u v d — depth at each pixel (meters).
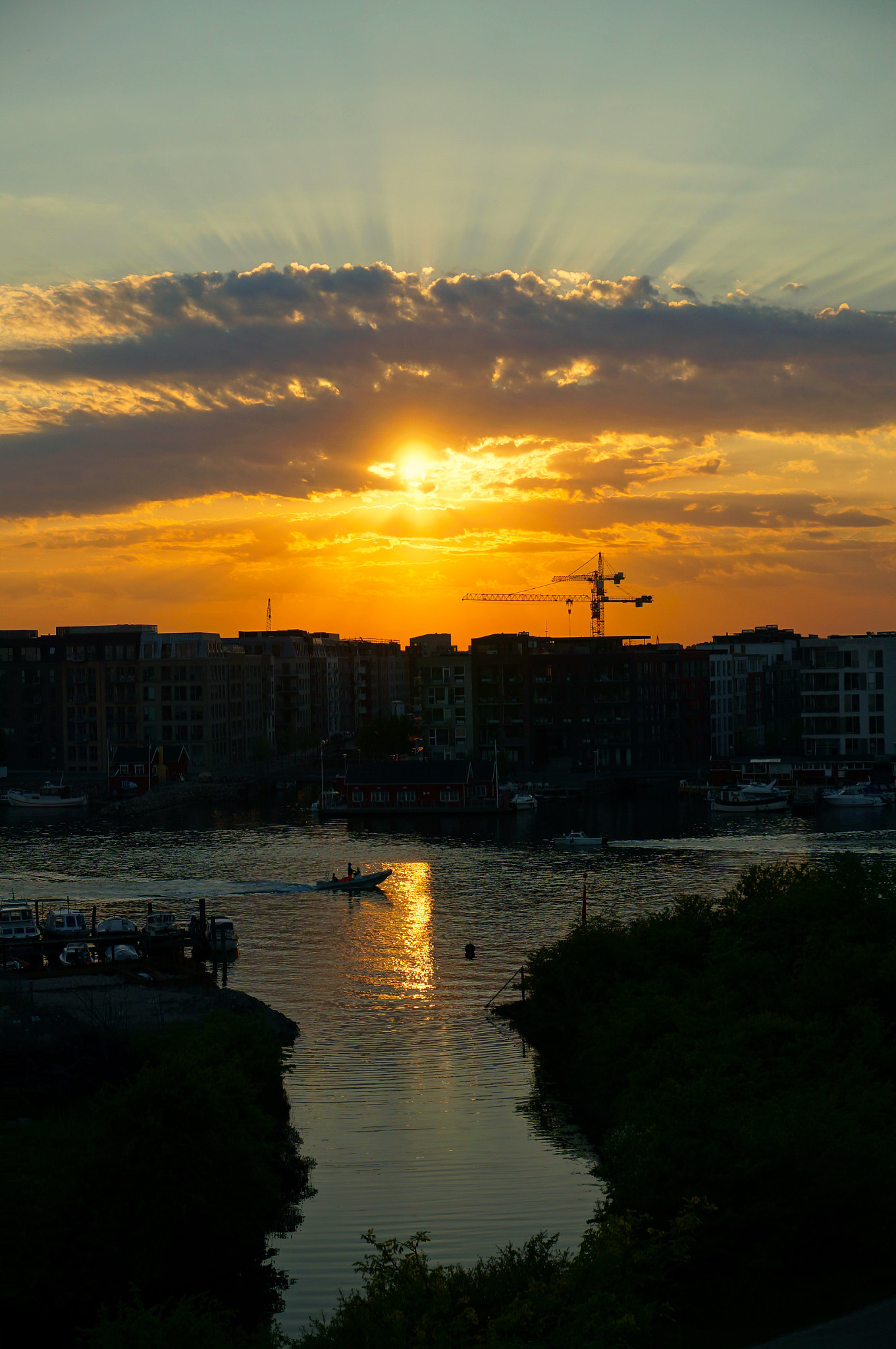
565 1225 52.00
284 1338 37.56
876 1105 47.31
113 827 199.88
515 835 184.88
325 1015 87.75
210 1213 47.66
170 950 105.19
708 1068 51.19
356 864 158.62
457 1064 75.81
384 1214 53.62
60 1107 62.69
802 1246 41.78
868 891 73.62
